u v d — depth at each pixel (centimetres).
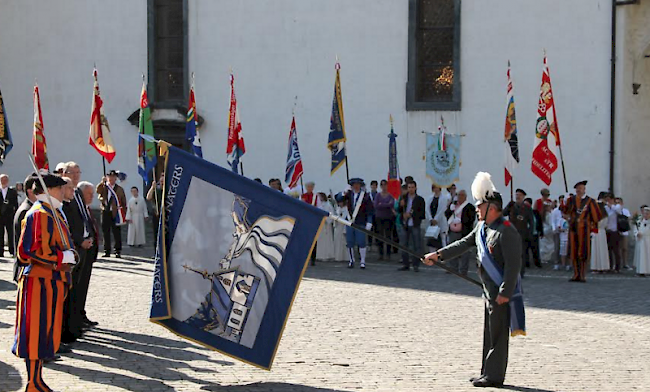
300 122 2509
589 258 1944
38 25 2703
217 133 2581
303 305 1388
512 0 2348
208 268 877
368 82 2456
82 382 857
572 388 876
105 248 2070
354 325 1212
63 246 809
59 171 1057
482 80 2380
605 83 2294
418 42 2442
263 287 874
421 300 1466
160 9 2647
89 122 2672
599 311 1391
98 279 1628
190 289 877
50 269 802
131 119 2625
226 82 2566
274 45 2522
